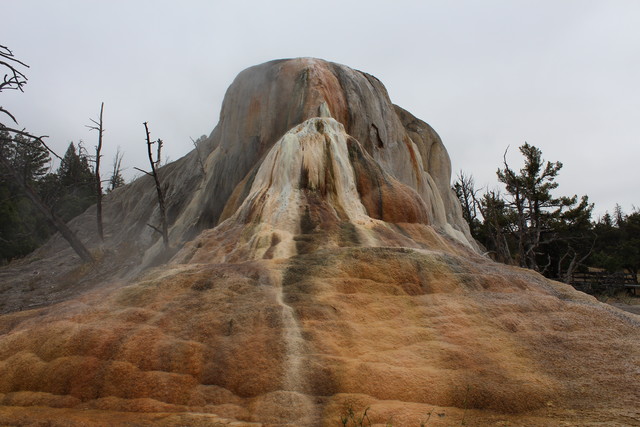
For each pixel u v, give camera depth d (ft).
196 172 80.74
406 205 42.29
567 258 105.91
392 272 26.23
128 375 17.46
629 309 60.64
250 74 61.82
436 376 17.63
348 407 16.11
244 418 15.66
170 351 18.43
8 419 15.11
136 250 63.72
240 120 59.72
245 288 23.67
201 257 32.81
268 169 41.60
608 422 14.85
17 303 48.67
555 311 24.71
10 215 103.91
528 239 89.97
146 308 21.86
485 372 18.13
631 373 18.45
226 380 17.49
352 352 19.26
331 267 26.02
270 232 33.24
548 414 15.96
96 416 15.48
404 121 88.22
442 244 40.11
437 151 88.99
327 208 37.22
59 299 48.98
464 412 16.19
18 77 43.86
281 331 19.70
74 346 18.90
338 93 57.36
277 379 17.30
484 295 25.38
